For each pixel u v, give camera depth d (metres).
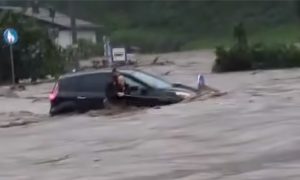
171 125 50.88
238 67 148.12
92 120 58.06
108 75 62.50
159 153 40.75
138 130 50.19
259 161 35.91
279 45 156.25
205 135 45.47
